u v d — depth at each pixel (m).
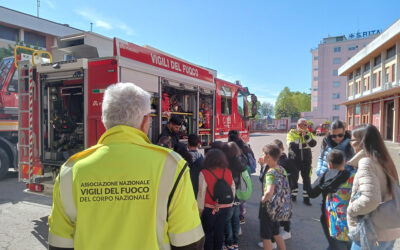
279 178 3.19
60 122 4.79
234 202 3.54
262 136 30.84
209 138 7.11
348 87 35.62
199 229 1.33
